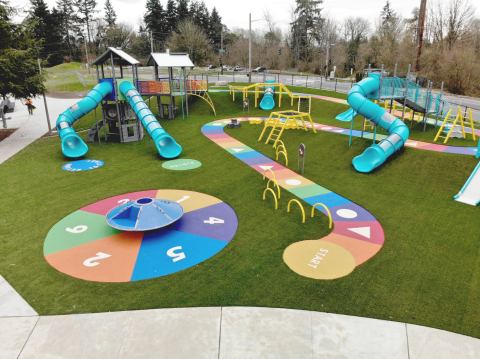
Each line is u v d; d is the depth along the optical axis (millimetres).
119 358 5871
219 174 15570
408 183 14383
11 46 20859
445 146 18484
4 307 7113
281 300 7328
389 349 6105
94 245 9656
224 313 6914
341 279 8102
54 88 47906
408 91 21516
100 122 21984
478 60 48312
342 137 21203
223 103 33656
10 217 11352
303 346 6133
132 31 100250
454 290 7754
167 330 6469
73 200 12742
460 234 10328
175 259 8961
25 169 16250
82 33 107625
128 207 10680
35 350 6027
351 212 11805
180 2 104375
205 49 81125
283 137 21812
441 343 6246
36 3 88750
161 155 17844
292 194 13328
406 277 8219
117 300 7340
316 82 51562
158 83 27422
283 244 9688
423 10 40219
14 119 29500
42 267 8609
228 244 9695
